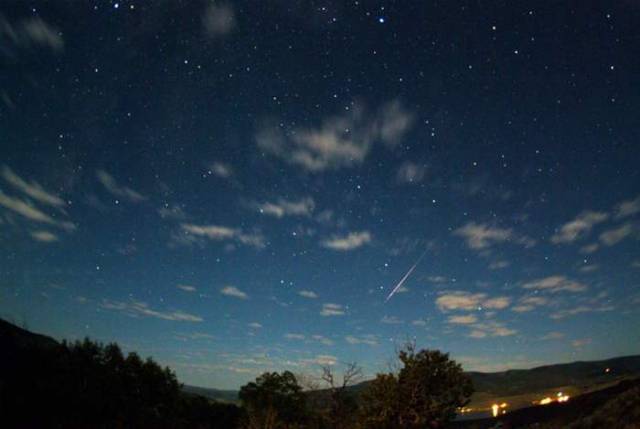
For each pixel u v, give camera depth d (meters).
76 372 25.19
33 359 24.41
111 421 23.00
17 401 20.34
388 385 27.09
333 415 26.72
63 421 20.72
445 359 27.83
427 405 26.20
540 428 32.00
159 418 27.36
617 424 19.84
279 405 34.16
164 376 31.97
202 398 38.09
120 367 29.58
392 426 25.55
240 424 31.28
